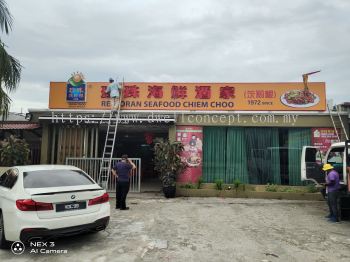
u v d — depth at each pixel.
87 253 5.59
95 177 12.96
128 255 5.51
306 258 5.53
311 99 13.38
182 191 12.44
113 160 13.03
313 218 8.83
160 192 13.23
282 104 13.50
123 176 9.51
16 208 5.34
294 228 7.64
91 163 13.03
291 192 12.22
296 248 6.07
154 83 13.95
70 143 13.58
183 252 5.71
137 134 16.73
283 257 5.55
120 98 13.80
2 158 12.17
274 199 12.08
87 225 5.81
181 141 13.32
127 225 7.60
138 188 13.01
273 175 13.16
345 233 7.23
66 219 5.54
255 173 13.20
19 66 11.08
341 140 12.88
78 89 14.08
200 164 13.23
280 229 7.52
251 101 13.62
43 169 6.61
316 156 10.60
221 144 13.37
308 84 13.45
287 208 10.27
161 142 12.43
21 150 12.41
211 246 6.09
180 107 13.79
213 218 8.55
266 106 13.55
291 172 13.09
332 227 7.80
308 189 12.38
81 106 14.01
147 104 13.88
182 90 13.86
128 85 13.99
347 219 8.71
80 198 5.80
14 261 5.18
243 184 12.72
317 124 13.02
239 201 11.46
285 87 13.56
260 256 5.58
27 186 5.79
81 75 14.12
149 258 5.38
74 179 6.50
